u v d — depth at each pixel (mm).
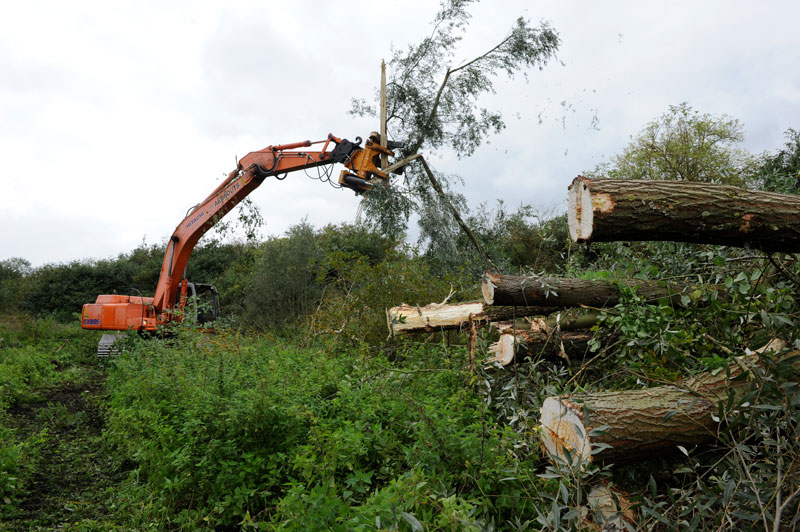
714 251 4488
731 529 2232
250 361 6270
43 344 12703
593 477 2775
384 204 8211
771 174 5645
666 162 11664
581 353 4621
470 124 9016
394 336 5988
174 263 10203
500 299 4434
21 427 6023
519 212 11609
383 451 3451
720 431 2660
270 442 4027
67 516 3816
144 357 7477
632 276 4594
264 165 9500
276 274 12055
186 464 3947
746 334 3709
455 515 2279
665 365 3742
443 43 8922
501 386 4613
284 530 2617
